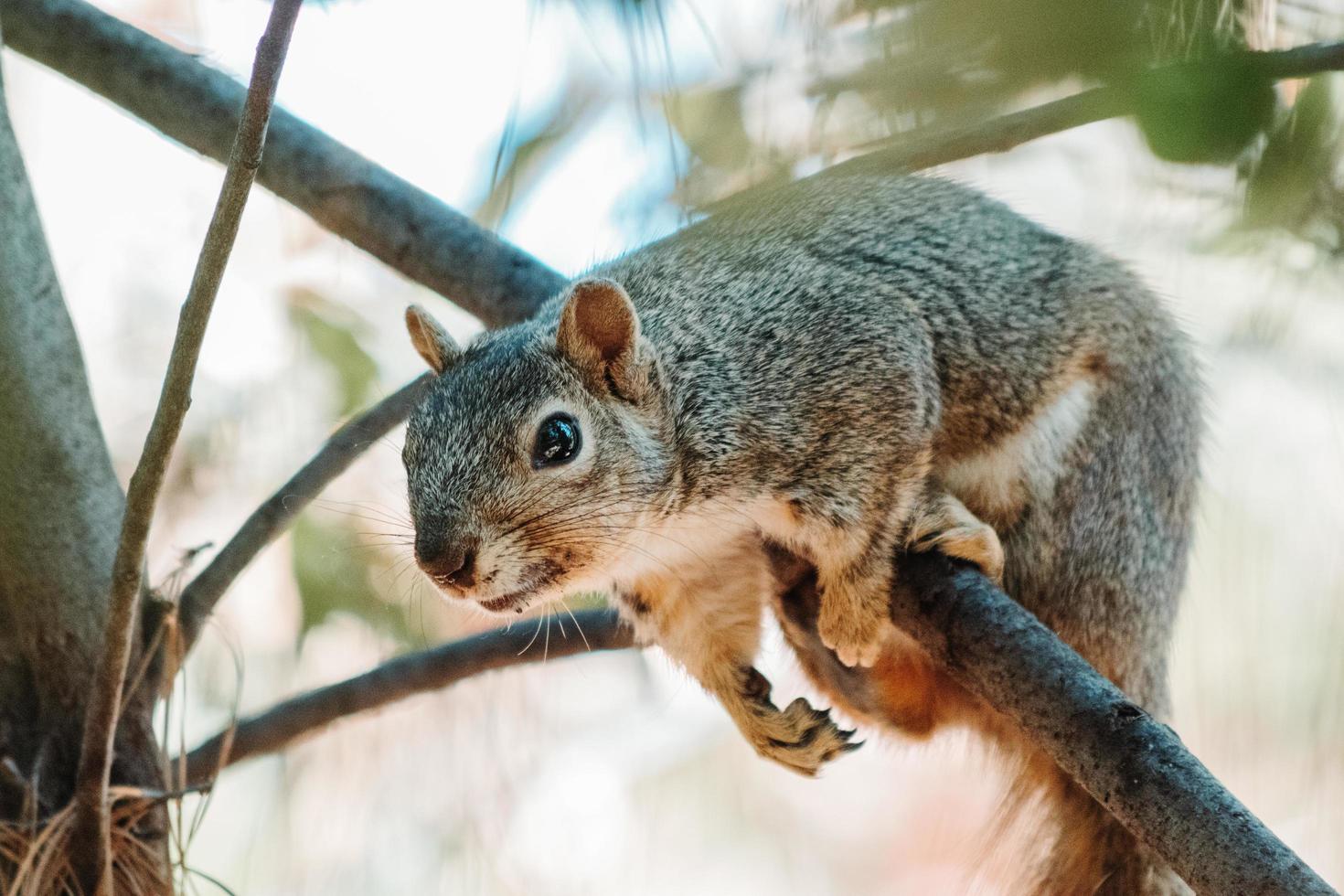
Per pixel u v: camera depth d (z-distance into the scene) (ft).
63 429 28.07
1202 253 26.11
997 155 25.79
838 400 29.91
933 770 53.62
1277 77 19.07
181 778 28.45
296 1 19.69
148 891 26.99
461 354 30.81
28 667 28.14
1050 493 31.86
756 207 32.53
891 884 53.06
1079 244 32.68
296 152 34.40
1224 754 34.60
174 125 34.71
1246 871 21.08
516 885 40.70
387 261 34.42
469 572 27.30
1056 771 32.45
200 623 30.04
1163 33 18.37
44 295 28.22
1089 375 32.14
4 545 27.73
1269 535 33.99
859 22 19.89
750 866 52.16
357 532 41.68
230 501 43.27
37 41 35.22
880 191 33.12
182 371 21.18
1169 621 32.94
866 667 31.89
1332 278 26.07
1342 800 33.71
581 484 28.53
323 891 39.83
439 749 41.11
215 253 20.52
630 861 48.91
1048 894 31.86
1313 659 34.09
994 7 16.96
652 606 31.86
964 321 31.60
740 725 31.63
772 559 32.27
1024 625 25.95
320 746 41.09
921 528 29.14
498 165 25.48
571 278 34.22
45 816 27.20
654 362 30.09
